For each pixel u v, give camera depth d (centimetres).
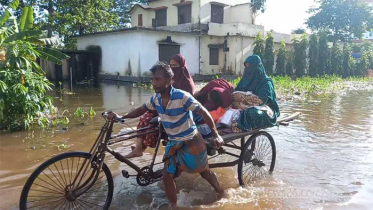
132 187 424
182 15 2545
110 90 1552
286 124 491
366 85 2042
